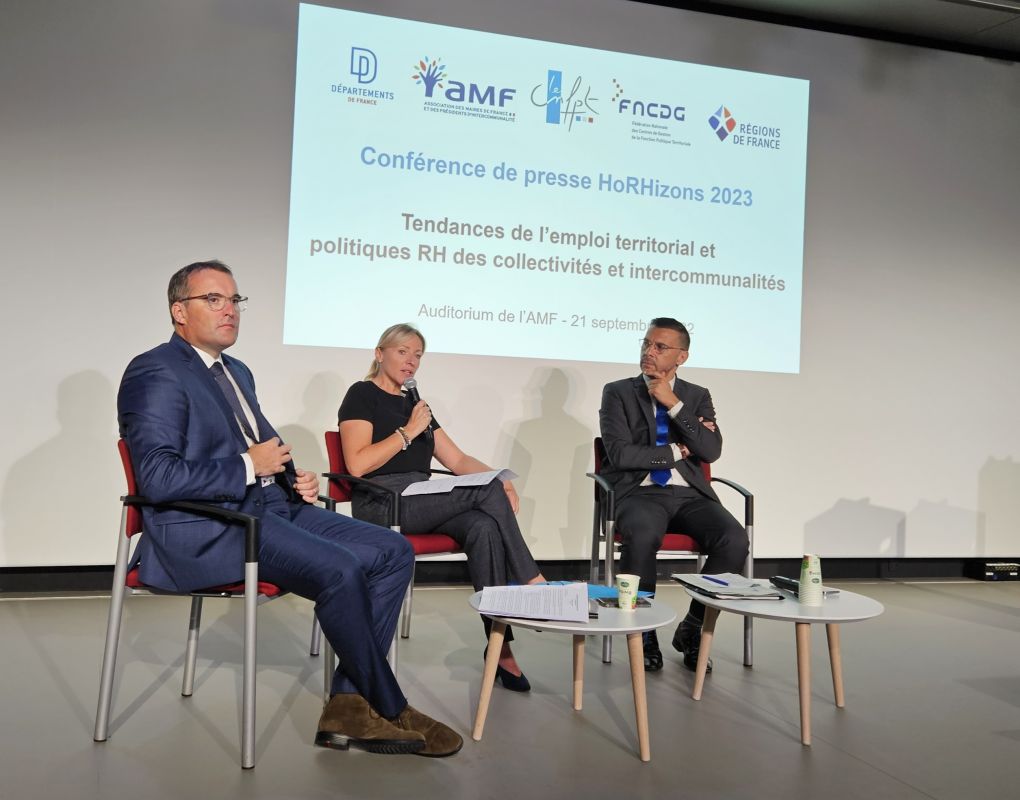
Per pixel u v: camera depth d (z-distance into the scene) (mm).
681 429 3217
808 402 4723
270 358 4078
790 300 4684
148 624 3348
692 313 4547
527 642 3240
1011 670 3090
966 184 4992
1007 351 5047
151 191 3973
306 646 3090
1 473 3828
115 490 3943
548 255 4375
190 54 4012
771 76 4676
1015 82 5062
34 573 3879
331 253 4137
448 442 3264
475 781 1958
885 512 4836
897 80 4883
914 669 3061
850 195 4812
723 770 2080
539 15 4371
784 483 4680
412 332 3117
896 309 4871
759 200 4645
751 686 2771
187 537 2080
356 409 3023
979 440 4992
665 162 4520
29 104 3854
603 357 4438
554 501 4383
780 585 2594
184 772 1947
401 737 2066
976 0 4504
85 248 3906
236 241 4051
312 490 2404
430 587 4273
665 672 2896
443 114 4258
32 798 1796
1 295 3826
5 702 2391
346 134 4156
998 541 5012
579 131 4414
